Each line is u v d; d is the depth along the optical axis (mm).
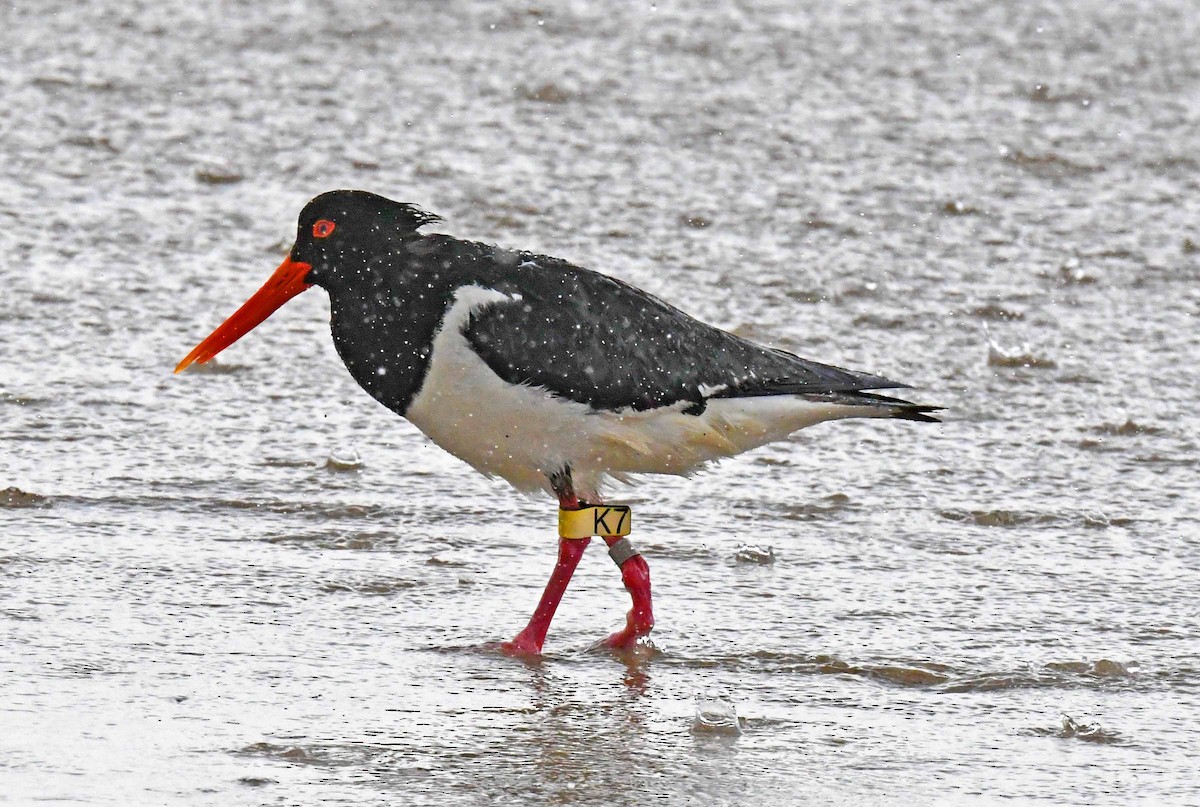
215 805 8297
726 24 26766
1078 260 19078
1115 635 11062
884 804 8609
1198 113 23984
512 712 9695
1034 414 15320
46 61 23594
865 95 24109
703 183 20750
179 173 20250
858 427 14891
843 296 17844
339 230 10961
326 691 9836
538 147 21578
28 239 18109
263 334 16375
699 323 11195
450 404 10883
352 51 24688
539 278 10875
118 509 12562
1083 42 26734
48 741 8914
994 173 21609
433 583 11648
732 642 10828
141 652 10211
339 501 12938
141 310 16656
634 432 10961
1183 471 14203
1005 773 9016
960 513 13203
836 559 12297
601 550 12508
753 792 8719
